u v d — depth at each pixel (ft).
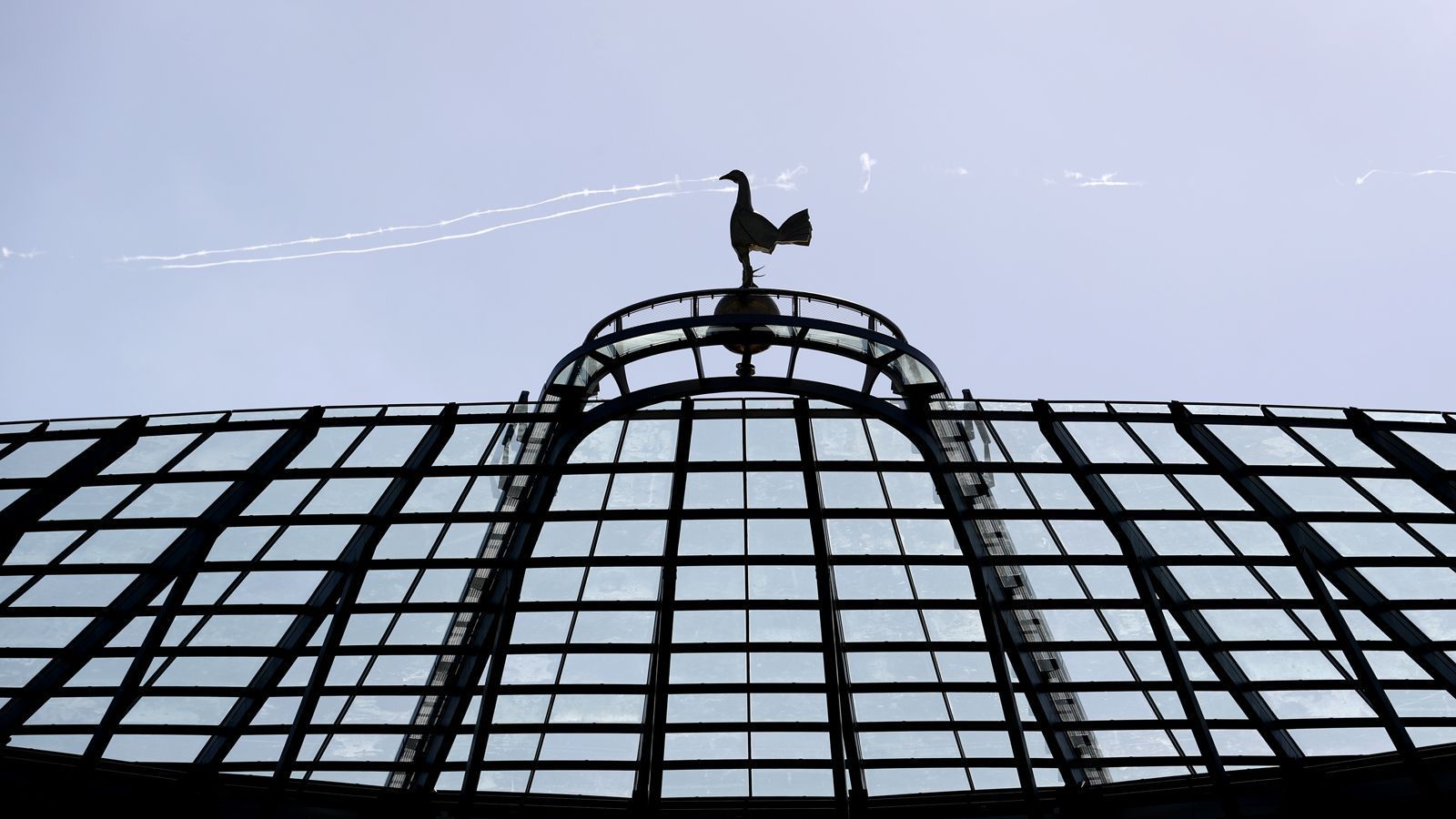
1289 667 77.15
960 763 72.49
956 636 79.56
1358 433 96.78
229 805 67.10
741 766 72.49
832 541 84.84
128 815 64.34
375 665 77.97
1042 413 97.19
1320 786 65.87
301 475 90.79
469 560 83.56
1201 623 79.87
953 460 93.40
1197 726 70.38
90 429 97.04
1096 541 86.17
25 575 80.53
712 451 94.53
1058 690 75.97
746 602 79.41
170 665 76.74
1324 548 83.87
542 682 76.74
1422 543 83.97
